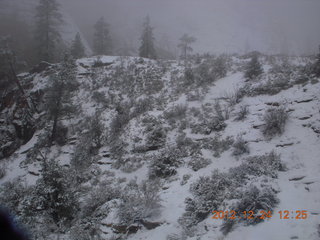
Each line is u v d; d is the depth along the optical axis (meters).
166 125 15.13
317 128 10.07
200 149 12.05
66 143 17.67
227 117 14.05
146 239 7.37
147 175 11.52
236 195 7.60
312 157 8.70
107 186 11.35
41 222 9.39
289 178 7.90
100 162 14.00
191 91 18.72
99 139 15.95
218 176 8.97
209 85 18.75
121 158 13.58
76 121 19.31
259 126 11.90
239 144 10.80
